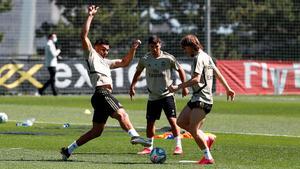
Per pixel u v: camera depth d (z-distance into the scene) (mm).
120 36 119188
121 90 89812
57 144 39125
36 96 86250
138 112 64250
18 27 122688
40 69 89062
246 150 37125
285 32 113500
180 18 125750
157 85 37219
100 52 33656
